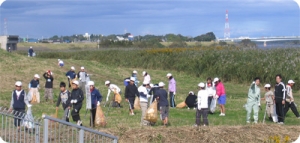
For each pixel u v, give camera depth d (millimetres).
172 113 22234
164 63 53406
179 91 35406
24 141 12906
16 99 16266
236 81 41312
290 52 41906
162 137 14977
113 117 20297
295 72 35906
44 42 106250
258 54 43312
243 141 15273
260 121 19344
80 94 16766
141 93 18734
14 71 39000
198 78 45938
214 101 21828
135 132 15266
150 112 17531
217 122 18828
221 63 44000
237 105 25469
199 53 49688
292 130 16547
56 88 35344
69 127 13484
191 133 15336
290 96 20016
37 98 26047
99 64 52250
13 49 65750
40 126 12977
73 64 49031
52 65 44688
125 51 61406
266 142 15250
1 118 14039
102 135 13344
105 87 35750
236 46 52281
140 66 55656
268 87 19469
